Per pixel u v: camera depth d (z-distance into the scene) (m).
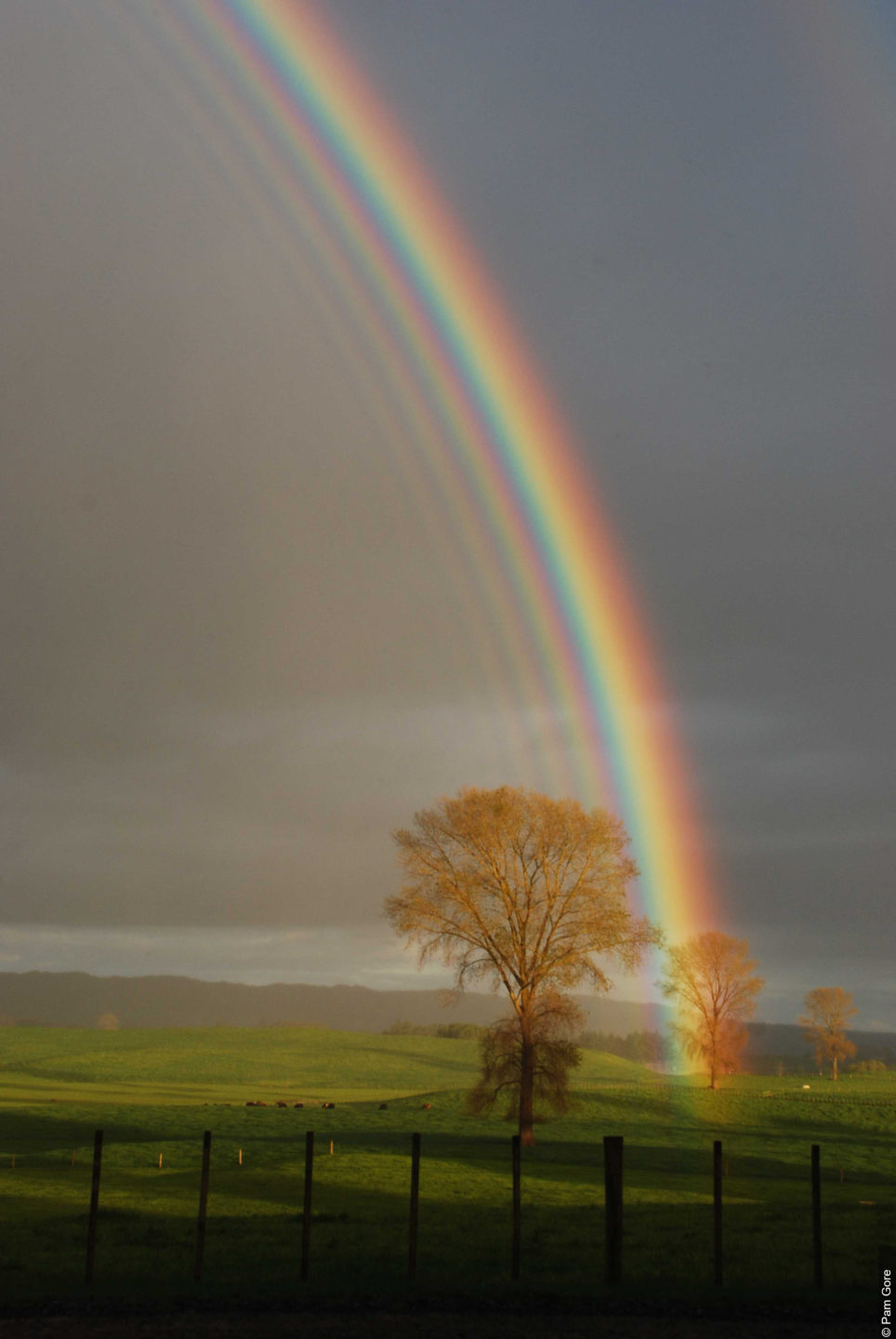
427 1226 30.09
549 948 57.34
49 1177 42.28
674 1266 22.86
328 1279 20.78
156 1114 79.75
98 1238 27.02
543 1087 57.09
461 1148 56.66
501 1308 18.16
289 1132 67.88
